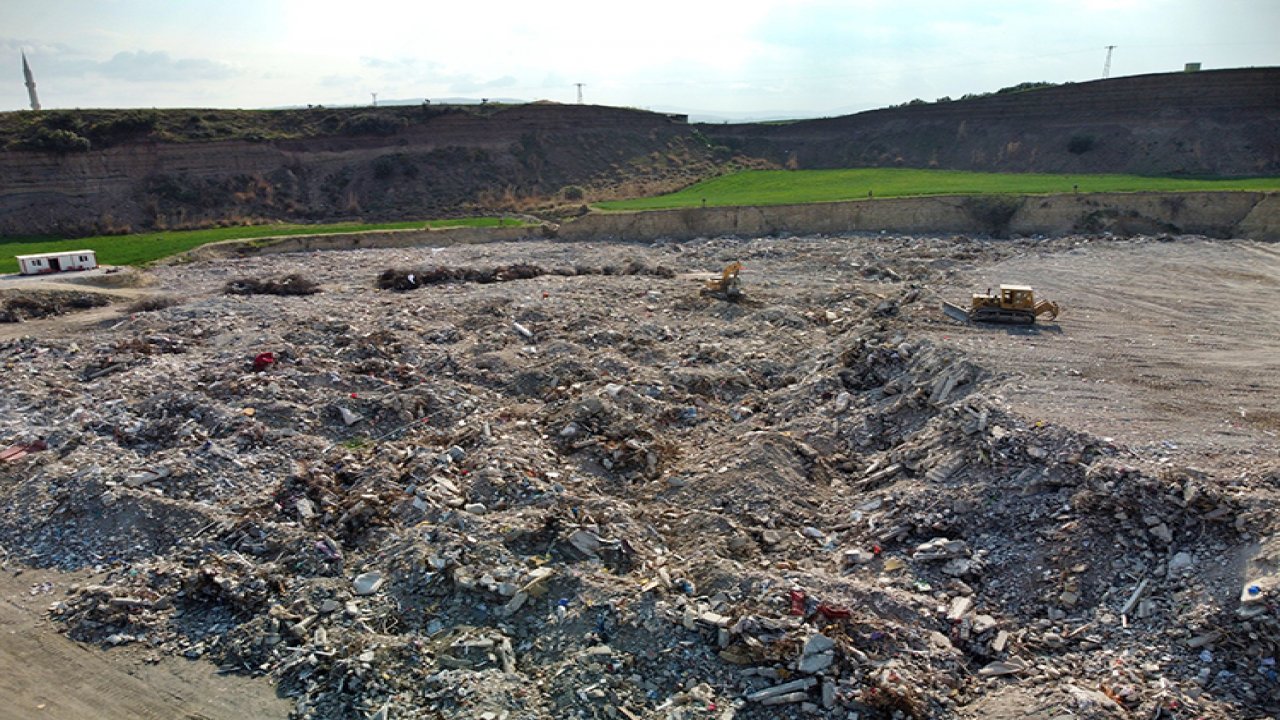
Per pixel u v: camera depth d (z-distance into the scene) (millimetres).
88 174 63156
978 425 17516
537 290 38688
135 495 17312
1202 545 13367
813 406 22094
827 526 16734
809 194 65312
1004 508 15531
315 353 27828
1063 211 53031
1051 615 13398
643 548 15445
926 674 12008
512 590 13742
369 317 33656
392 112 78938
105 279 42219
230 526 16516
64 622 14164
